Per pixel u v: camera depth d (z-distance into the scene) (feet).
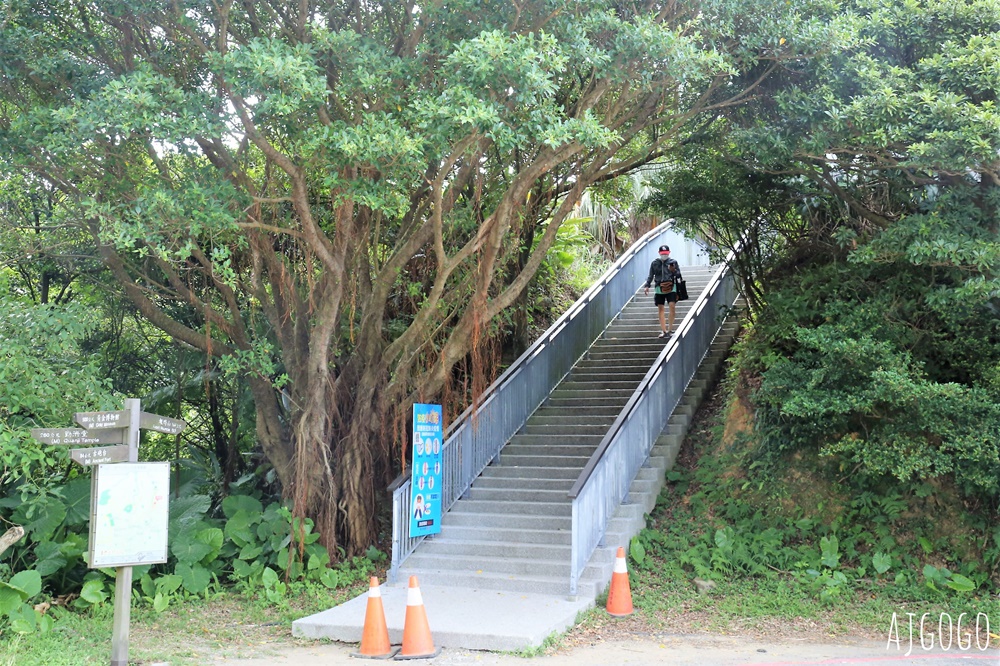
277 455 38.29
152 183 30.63
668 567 32.30
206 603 31.01
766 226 44.80
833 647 24.48
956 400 29.30
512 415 42.98
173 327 37.78
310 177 35.19
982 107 29.78
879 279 36.32
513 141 26.84
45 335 29.14
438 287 33.47
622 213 72.54
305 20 32.65
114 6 30.07
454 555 33.88
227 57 25.73
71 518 31.91
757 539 33.06
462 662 23.12
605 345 53.67
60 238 39.52
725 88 36.99
